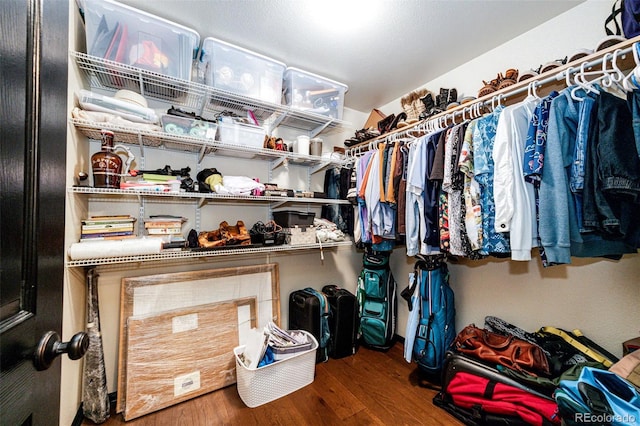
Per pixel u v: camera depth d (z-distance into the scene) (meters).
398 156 1.81
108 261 1.33
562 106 1.11
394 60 1.93
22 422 0.44
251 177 2.19
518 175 1.19
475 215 1.34
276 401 1.61
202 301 1.85
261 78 1.76
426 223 1.60
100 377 1.47
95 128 1.36
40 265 0.50
